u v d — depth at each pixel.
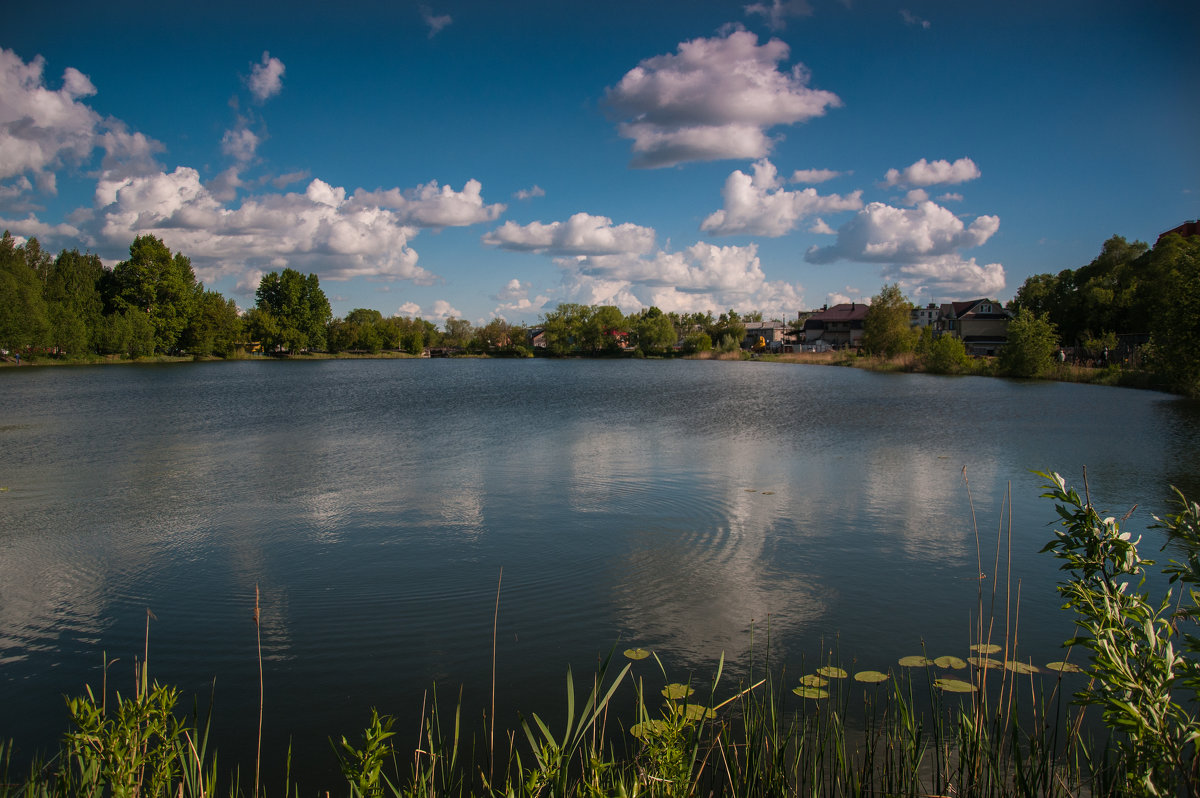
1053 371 45.88
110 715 5.24
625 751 4.59
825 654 6.17
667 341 117.94
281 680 5.83
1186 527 2.83
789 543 9.66
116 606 7.55
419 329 151.12
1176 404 27.50
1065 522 3.11
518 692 5.58
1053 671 5.66
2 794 4.01
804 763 4.41
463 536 10.10
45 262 80.75
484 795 4.19
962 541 9.70
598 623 6.95
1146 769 2.68
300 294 115.88
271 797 4.25
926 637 6.50
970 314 91.56
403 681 5.80
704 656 6.18
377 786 3.07
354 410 29.02
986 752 4.02
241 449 18.30
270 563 8.95
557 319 127.38
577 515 11.24
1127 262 64.62
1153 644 2.70
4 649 6.50
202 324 91.56
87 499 12.58
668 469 15.09
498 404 31.81
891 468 14.97
